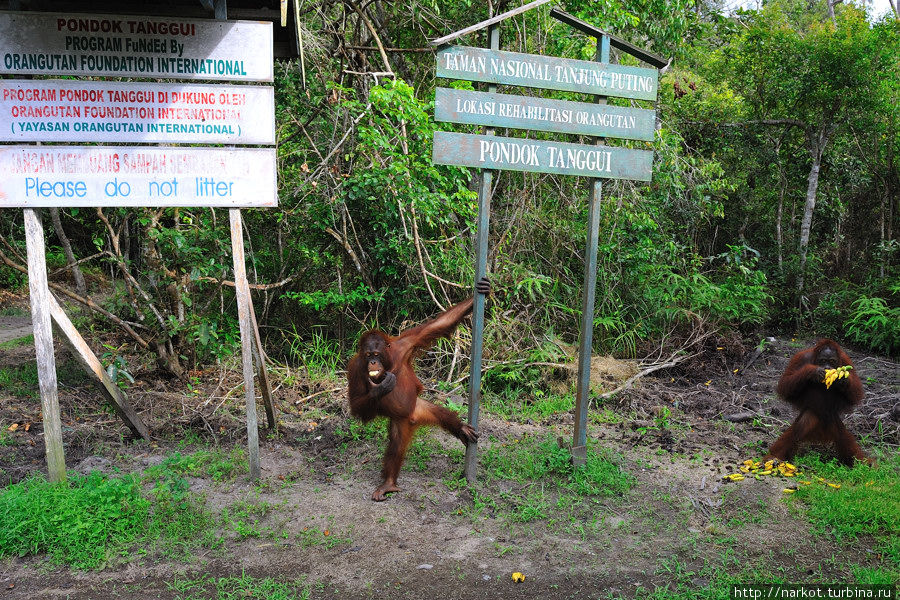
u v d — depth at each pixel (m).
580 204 10.40
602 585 4.14
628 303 10.33
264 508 5.00
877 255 12.27
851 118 12.28
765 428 7.12
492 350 8.61
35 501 4.61
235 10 5.71
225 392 7.66
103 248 8.56
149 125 5.24
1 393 7.79
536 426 7.08
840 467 5.77
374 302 9.30
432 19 10.12
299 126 8.73
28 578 4.15
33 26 5.01
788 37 11.81
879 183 13.24
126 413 6.16
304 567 4.30
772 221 13.88
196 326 7.55
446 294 8.83
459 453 6.22
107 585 4.09
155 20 5.16
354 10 8.77
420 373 8.64
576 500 5.26
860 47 10.89
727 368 9.51
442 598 3.99
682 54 11.56
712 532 4.80
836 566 4.34
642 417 7.47
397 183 7.89
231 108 5.36
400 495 5.33
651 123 5.61
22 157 5.04
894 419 7.25
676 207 11.80
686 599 3.94
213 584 4.11
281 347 9.20
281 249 8.88
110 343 9.25
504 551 4.50
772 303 12.18
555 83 5.35
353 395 5.23
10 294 15.89
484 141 5.24
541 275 9.35
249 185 5.42
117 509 4.68
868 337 10.54
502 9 9.67
